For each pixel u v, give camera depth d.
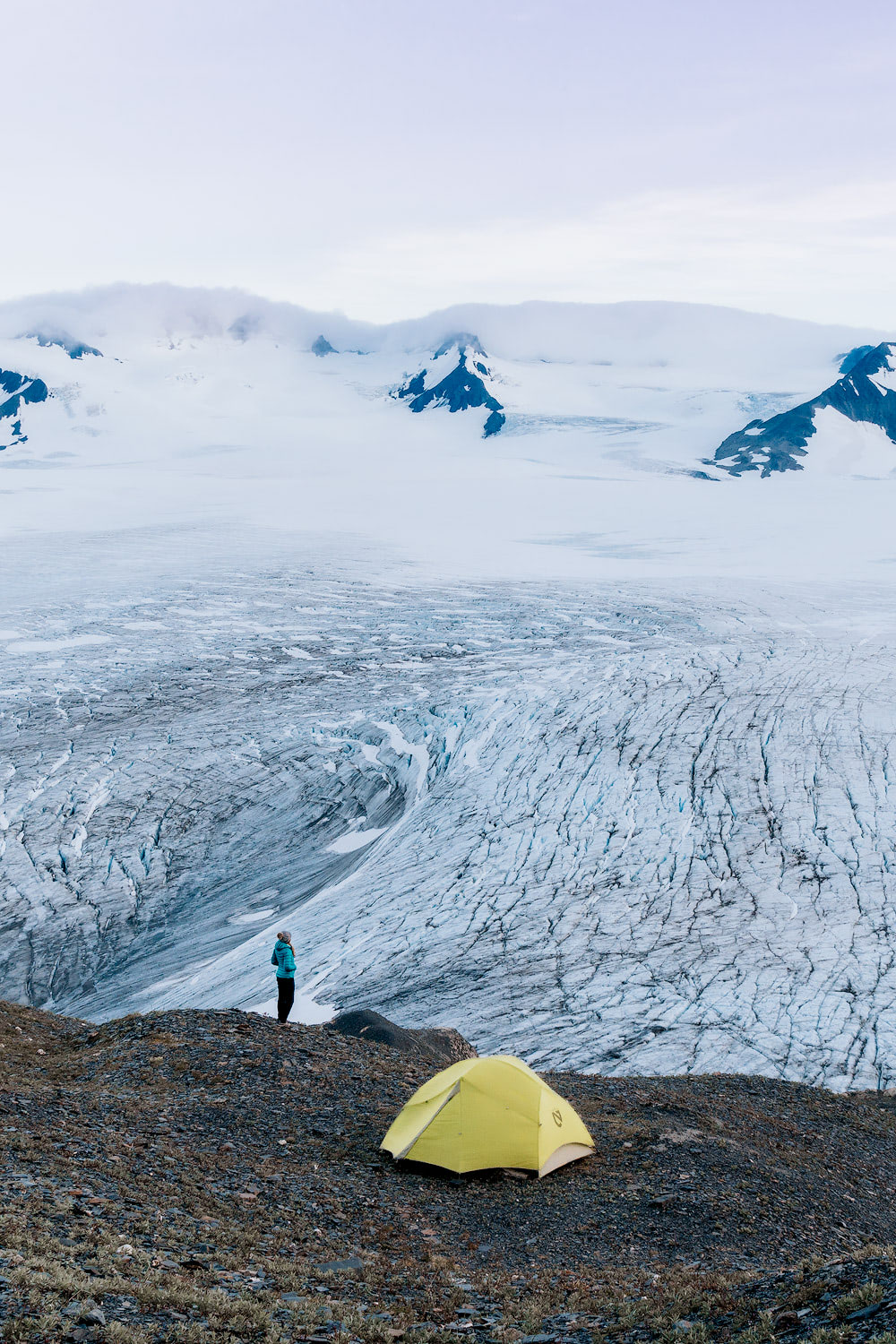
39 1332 5.04
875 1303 5.40
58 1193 7.81
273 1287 6.90
